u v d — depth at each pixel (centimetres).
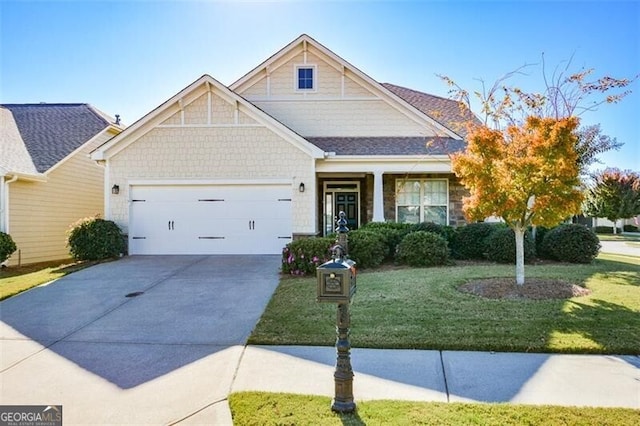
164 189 1266
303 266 937
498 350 495
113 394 411
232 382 430
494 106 939
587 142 1670
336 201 1548
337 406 358
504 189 720
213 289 827
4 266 1264
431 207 1441
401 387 409
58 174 1494
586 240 1046
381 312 631
